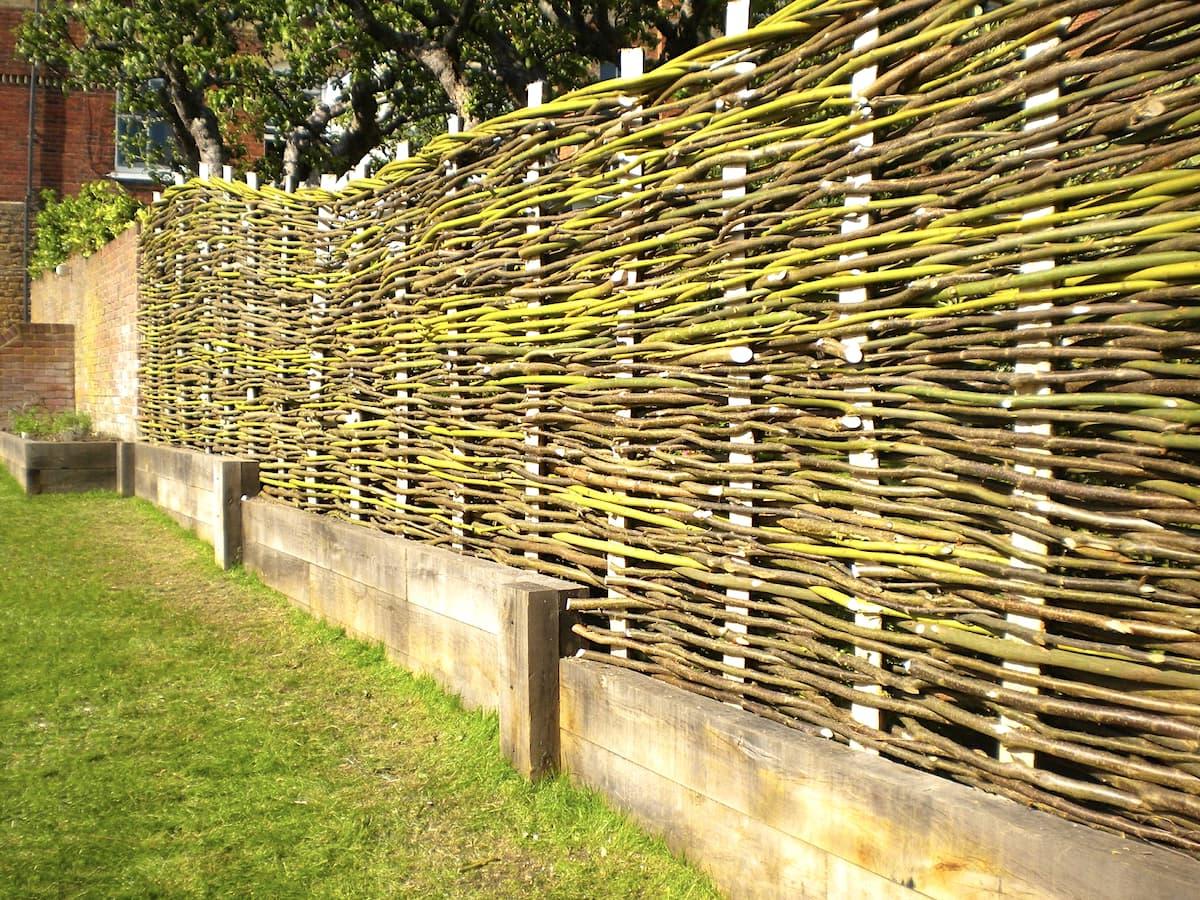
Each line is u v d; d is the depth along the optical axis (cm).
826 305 280
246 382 752
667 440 345
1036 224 229
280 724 433
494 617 413
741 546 310
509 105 1035
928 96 255
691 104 334
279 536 645
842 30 278
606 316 370
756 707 299
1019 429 235
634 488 355
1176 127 208
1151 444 211
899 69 262
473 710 430
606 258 369
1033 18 229
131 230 1084
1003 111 242
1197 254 202
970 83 244
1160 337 208
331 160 1262
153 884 305
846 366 275
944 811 228
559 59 964
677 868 304
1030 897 211
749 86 315
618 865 309
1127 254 216
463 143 457
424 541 506
